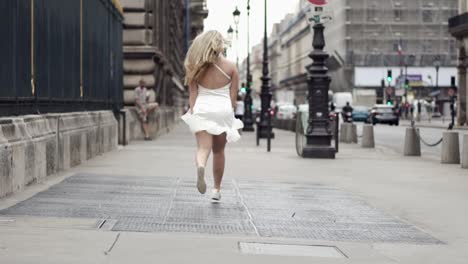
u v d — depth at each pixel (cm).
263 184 1098
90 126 1508
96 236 623
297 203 895
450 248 636
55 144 1165
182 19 6450
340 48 10388
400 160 1748
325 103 1753
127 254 555
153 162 1460
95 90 1659
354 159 1750
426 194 1037
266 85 3039
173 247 590
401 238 680
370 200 966
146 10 2602
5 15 916
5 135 888
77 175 1130
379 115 5988
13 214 727
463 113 5259
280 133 3772
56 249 561
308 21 1805
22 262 513
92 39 1605
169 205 836
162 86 3158
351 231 712
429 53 10062
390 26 10069
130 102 2630
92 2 1598
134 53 2591
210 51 816
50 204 802
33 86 1073
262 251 593
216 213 792
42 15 1125
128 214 755
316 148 1734
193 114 821
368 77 9969
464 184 1178
